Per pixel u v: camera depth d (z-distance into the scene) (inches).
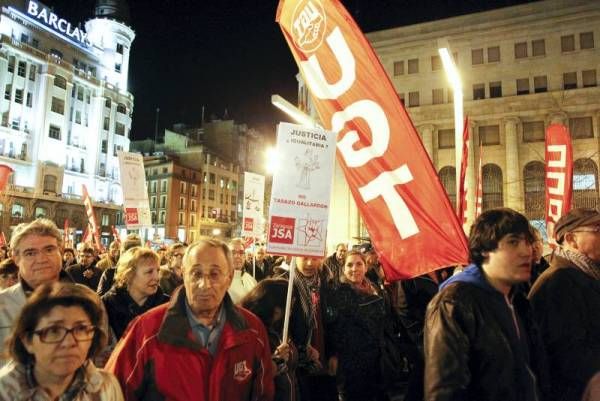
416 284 226.4
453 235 130.7
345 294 182.4
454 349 87.5
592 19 1385.3
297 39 163.9
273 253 135.3
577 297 108.7
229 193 2935.5
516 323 94.9
